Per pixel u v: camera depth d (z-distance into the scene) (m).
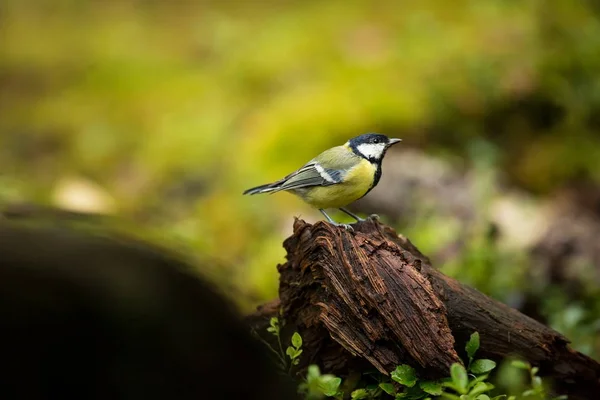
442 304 5.39
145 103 16.30
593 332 7.91
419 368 5.36
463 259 9.58
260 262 10.91
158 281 4.14
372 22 17.98
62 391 3.75
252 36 18.56
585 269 9.94
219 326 4.33
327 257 5.51
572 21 16.69
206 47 18.97
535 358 5.93
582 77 15.33
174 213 13.07
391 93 14.23
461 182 11.88
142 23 21.34
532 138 14.41
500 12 17.55
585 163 13.92
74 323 3.79
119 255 4.13
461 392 4.76
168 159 14.13
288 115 13.73
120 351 3.86
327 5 19.84
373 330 5.39
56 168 14.50
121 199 13.44
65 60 19.14
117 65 18.47
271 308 6.18
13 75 18.39
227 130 14.45
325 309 5.46
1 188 9.67
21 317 3.70
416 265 5.55
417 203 11.53
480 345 5.89
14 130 15.75
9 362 3.67
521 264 9.78
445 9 18.39
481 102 14.33
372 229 6.27
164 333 4.00
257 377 4.50
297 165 12.92
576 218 12.12
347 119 13.50
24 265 3.81
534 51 15.67
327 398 5.52
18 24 21.66
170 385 3.96
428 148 13.54
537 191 13.68
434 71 14.88
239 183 12.75
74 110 16.45
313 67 15.98
